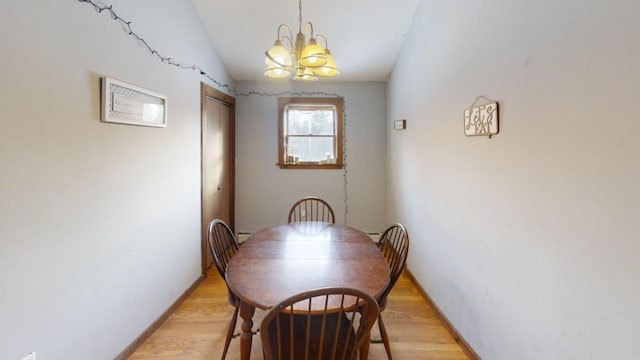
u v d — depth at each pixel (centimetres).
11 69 123
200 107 295
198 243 294
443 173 232
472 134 187
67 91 148
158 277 226
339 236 229
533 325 138
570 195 118
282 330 151
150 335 213
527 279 142
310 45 173
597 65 106
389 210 397
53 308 143
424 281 272
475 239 186
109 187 177
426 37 264
